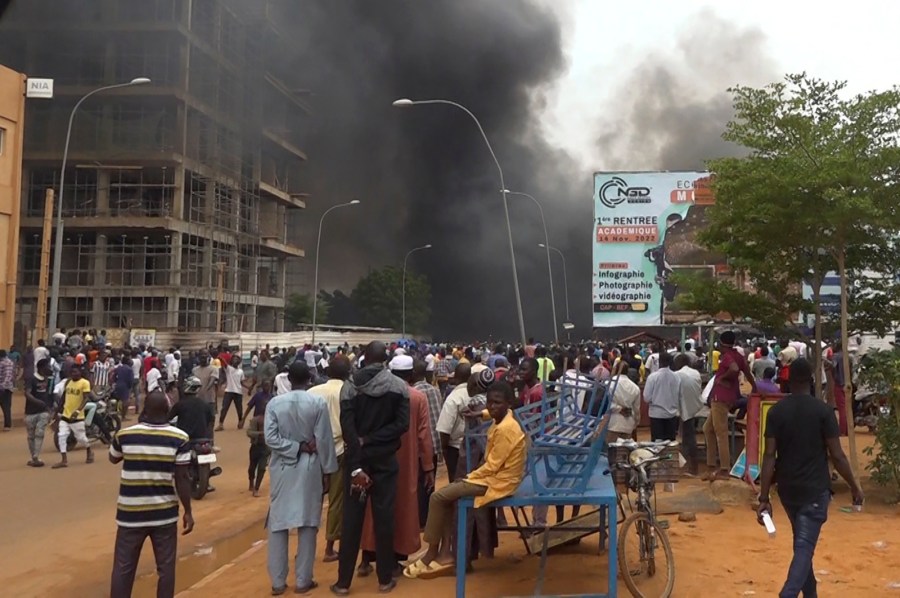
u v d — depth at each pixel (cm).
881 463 934
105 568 750
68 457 1440
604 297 2931
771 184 964
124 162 4894
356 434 612
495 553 731
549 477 592
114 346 3503
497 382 583
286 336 4750
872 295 1113
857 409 1477
